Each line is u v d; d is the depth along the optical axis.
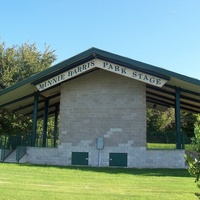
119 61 18.61
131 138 19.42
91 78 20.77
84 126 20.25
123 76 20.31
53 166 18.36
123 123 19.72
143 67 18.05
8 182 11.30
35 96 22.11
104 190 10.33
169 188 10.90
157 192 10.12
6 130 36.81
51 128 39.31
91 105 20.41
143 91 19.88
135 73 18.48
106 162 19.42
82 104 20.56
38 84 19.67
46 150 20.33
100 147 19.55
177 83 19.02
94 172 15.48
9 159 21.08
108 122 19.94
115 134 19.70
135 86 20.02
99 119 20.11
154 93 24.80
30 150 20.47
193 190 10.52
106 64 18.84
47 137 26.81
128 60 18.23
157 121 50.56
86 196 9.17
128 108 19.84
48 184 11.24
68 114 20.64
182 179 13.22
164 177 13.91
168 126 50.53
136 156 19.06
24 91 21.12
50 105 28.97
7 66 37.09
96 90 20.53
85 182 12.02
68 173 14.68
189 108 28.25
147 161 18.84
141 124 19.47
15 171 14.67
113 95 20.22
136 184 11.73
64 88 21.06
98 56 18.89
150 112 51.12
